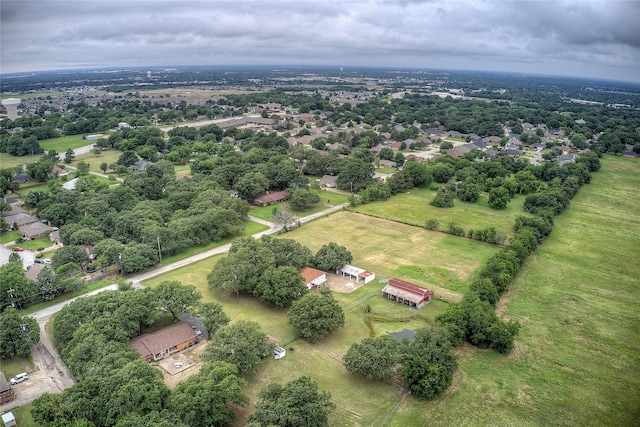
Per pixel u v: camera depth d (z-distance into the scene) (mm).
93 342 82688
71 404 68000
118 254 127625
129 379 71062
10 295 106500
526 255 135125
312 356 91625
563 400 79688
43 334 99500
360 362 81188
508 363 89938
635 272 131875
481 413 75938
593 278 127750
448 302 113438
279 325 103375
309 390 69688
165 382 82500
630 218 180000
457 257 141375
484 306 99812
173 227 147875
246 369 81500
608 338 99312
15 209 176125
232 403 77375
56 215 162875
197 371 86500
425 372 79250
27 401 78312
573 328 102875
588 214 185000
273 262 118750
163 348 91000
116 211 163625
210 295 117500
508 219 177875
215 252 146500
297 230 165250
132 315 92750
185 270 132375
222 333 85750
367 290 120000
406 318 106000
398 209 190375
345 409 76375
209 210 159000
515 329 92562
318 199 189875
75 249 128500
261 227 168875
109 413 66250
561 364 89938
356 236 159375
